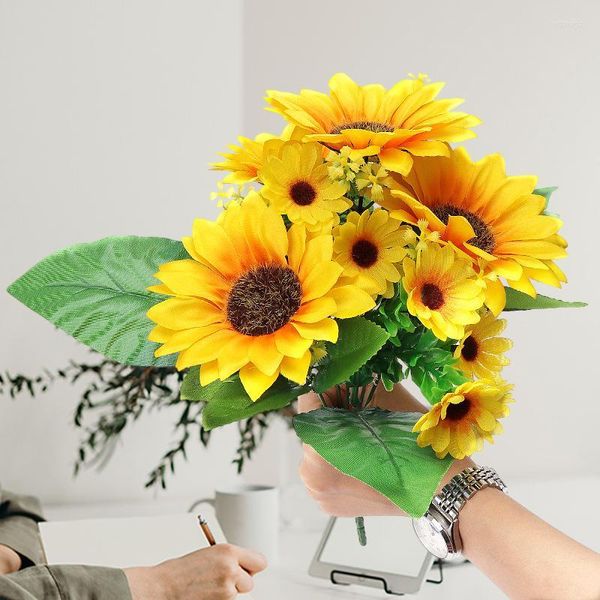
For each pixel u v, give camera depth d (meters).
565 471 1.59
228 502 1.40
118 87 1.79
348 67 1.77
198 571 0.93
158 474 1.56
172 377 1.79
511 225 0.57
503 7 1.61
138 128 1.80
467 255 0.53
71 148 1.78
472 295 0.53
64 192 1.78
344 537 1.34
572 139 1.57
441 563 1.28
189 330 0.52
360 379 0.60
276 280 0.53
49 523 1.29
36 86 1.76
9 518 1.47
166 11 1.80
